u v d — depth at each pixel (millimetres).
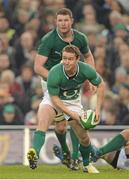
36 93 33625
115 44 37156
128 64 36438
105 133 29281
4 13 38562
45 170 23297
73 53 20562
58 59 22953
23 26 37969
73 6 39156
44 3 38812
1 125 31625
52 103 21734
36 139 21500
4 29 37781
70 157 23672
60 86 21281
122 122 33062
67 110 21078
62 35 22594
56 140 28734
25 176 20375
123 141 22938
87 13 38906
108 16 39000
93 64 23422
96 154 22984
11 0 39188
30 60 35875
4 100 32531
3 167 24969
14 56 36375
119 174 21469
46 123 21688
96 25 38625
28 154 20969
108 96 33031
